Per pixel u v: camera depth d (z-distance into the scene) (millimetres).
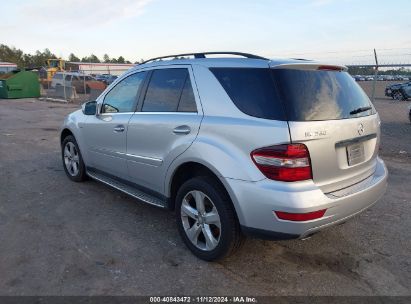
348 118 3430
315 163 3105
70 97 25953
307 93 3238
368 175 3799
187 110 3789
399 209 5102
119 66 46969
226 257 3549
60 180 6109
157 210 4906
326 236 4254
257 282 3334
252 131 3154
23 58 119500
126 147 4559
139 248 3887
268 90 3205
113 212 4824
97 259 3650
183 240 3869
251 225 3172
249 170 3141
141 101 4453
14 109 18938
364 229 4457
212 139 3432
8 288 3156
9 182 6000
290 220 2998
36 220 4531
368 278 3439
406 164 7684
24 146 9055
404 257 3828
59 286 3199
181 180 4023
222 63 3637
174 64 4113
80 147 5602
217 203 3400
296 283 3334
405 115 18141
